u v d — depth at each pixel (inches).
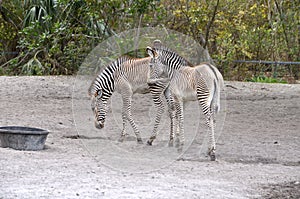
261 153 527.2
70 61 1002.7
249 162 491.8
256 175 439.8
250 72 1177.4
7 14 1210.0
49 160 455.8
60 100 788.6
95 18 968.3
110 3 937.5
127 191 368.8
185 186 390.9
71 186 376.8
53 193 357.1
